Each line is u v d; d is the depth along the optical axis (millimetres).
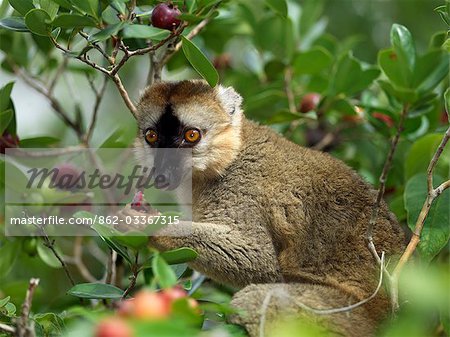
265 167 1419
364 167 1588
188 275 1496
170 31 1333
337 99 1515
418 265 1358
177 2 1364
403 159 1524
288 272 1381
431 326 1316
